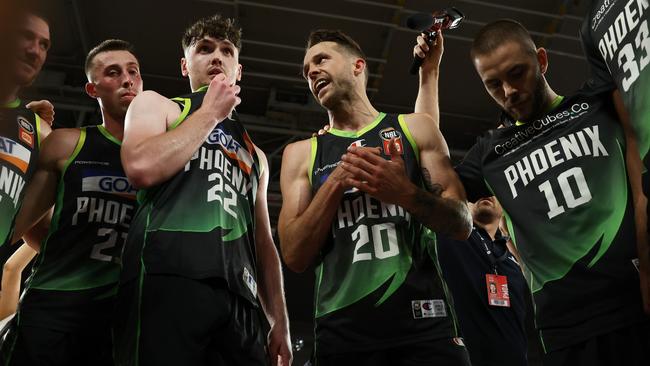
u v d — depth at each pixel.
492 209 4.04
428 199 2.12
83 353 2.63
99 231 2.76
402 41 8.83
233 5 8.28
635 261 1.99
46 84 9.06
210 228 2.11
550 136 2.33
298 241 2.24
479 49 2.43
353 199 2.29
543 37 8.74
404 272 2.13
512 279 3.93
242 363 2.07
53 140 2.91
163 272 1.97
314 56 2.62
